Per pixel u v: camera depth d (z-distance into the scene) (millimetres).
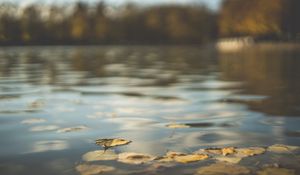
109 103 2170
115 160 1305
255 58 7430
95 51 13078
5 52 11367
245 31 18688
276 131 1595
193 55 9484
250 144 1446
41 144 1452
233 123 1718
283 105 2062
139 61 7125
